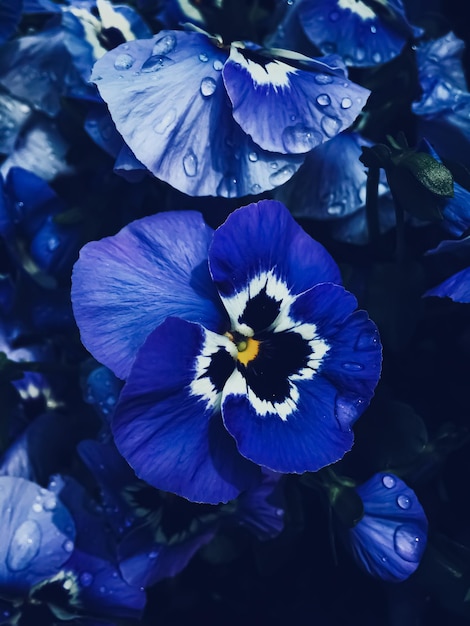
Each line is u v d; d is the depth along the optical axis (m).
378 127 0.16
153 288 0.13
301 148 0.14
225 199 0.15
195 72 0.14
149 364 0.12
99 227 0.16
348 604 0.17
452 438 0.16
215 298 0.14
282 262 0.14
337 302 0.13
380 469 0.15
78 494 0.15
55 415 0.16
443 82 0.17
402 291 0.16
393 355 0.17
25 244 0.17
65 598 0.16
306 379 0.14
